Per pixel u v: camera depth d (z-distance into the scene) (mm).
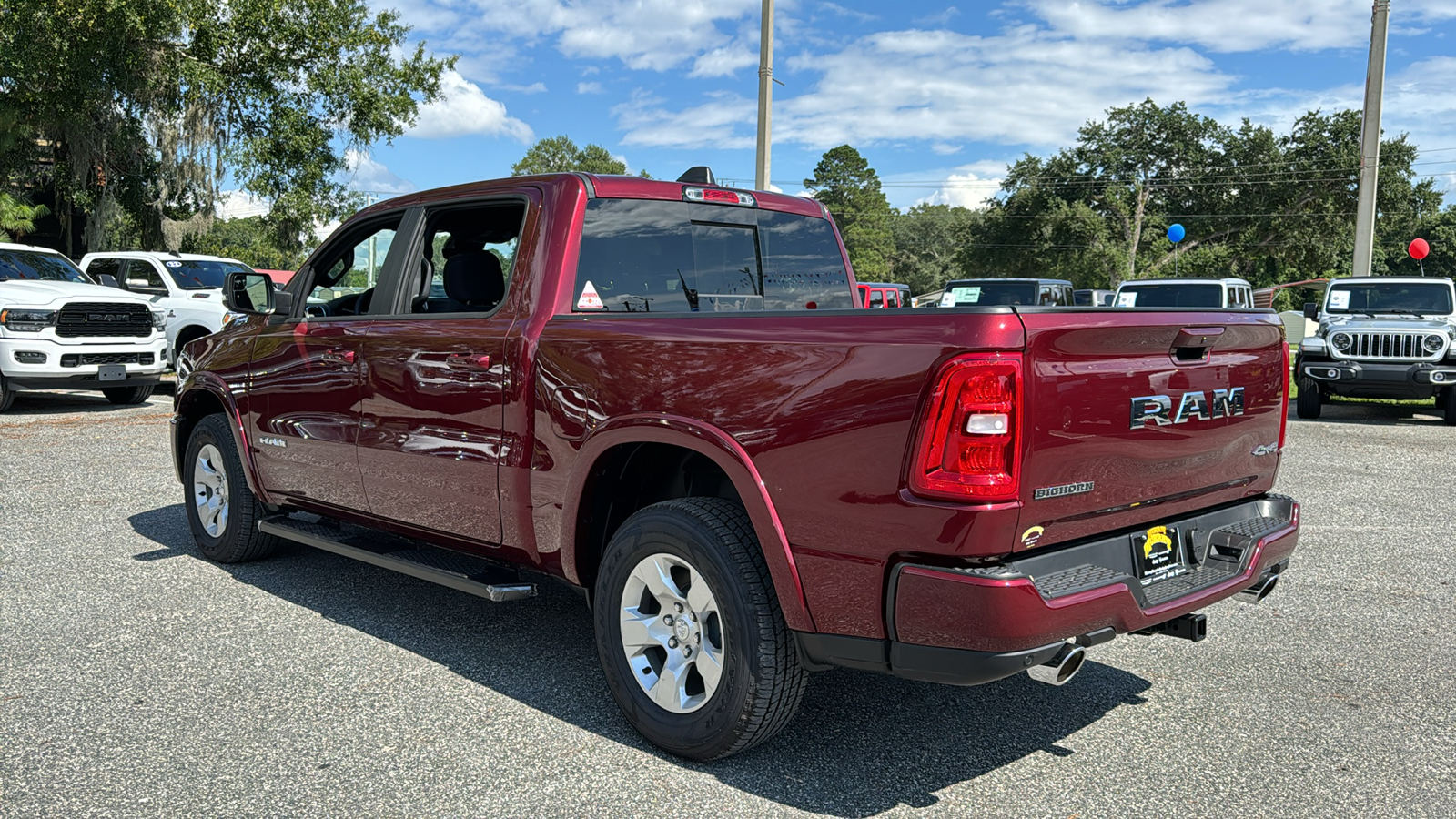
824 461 2812
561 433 3504
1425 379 12383
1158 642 4504
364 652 4199
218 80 23078
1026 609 2586
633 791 3020
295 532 4777
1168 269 66312
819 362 2848
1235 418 3365
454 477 3945
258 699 3680
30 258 12969
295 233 25719
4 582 5105
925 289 121125
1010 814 2906
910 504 2645
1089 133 70562
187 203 25578
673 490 3713
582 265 3803
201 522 5586
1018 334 2586
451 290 4012
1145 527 3133
